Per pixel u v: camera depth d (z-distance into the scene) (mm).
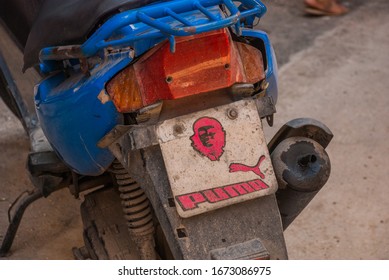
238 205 1999
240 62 2115
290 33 5246
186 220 1959
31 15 3049
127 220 2348
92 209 2662
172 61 1965
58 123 2268
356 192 3473
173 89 1985
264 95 2244
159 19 2033
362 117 4164
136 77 2020
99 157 2203
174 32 1815
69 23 2318
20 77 3314
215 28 1848
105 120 2090
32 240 3234
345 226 3240
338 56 4918
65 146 2303
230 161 1978
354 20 5496
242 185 1971
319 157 2176
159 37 1982
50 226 3338
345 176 3598
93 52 2031
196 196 1934
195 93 2012
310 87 4516
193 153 1961
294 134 2295
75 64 2537
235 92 2080
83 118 2146
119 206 2672
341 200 3414
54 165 2646
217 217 1979
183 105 2066
